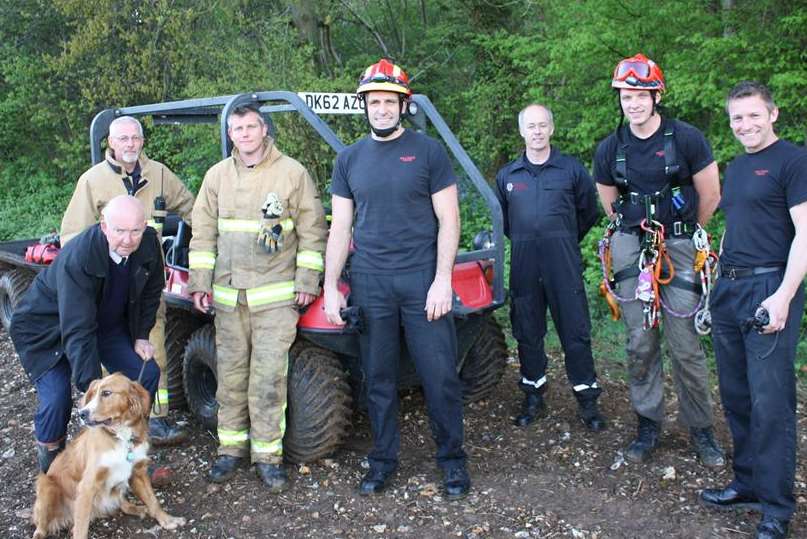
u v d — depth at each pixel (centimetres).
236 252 391
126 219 337
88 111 1311
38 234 1211
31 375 379
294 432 407
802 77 661
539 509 368
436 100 1285
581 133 817
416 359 372
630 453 416
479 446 442
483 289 430
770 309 318
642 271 392
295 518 367
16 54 1368
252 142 382
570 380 459
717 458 404
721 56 708
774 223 327
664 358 607
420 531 352
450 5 1273
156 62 1244
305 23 1216
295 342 419
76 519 332
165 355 453
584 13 805
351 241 428
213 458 433
